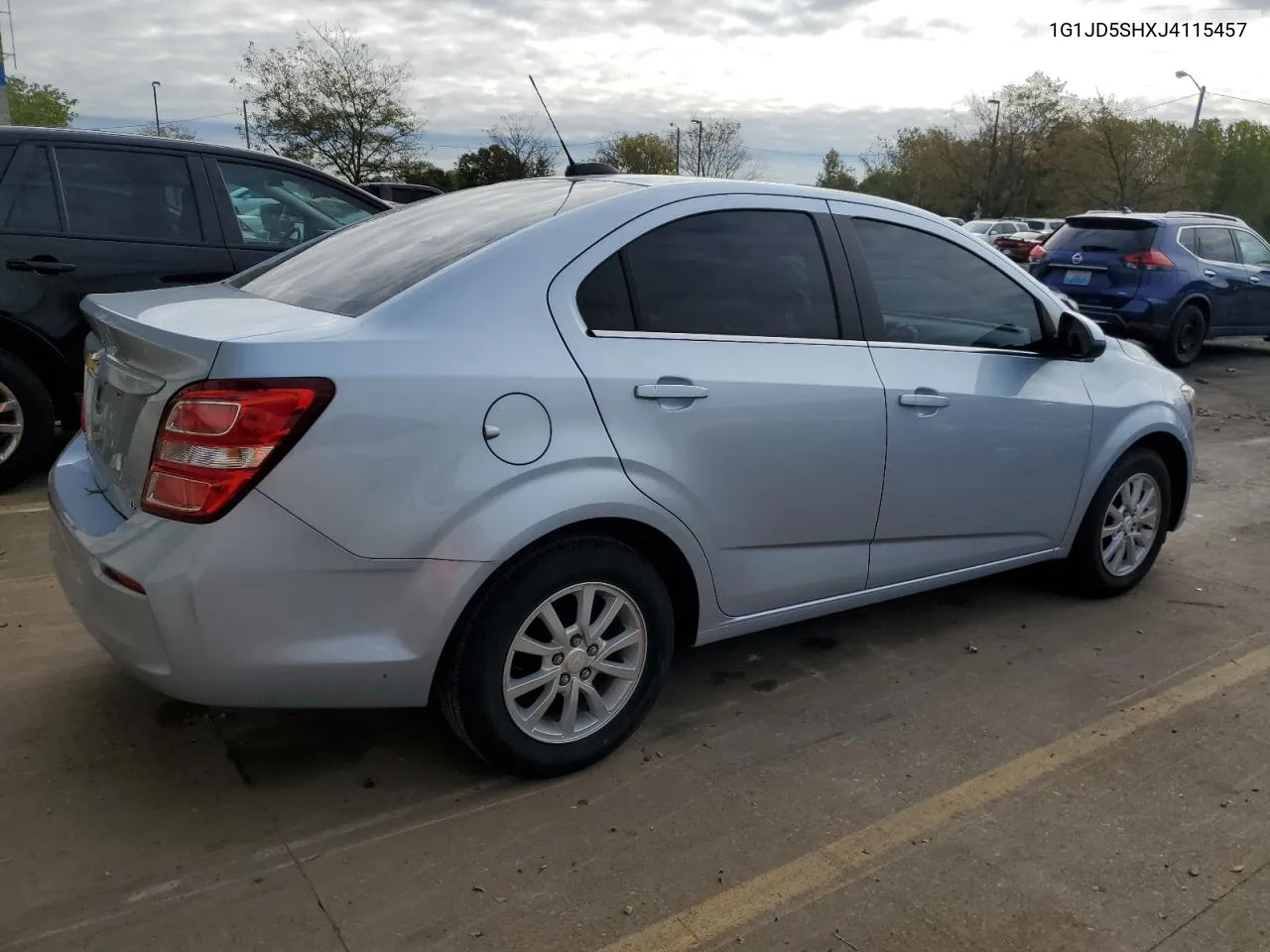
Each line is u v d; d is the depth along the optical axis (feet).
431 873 8.25
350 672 8.27
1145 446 14.76
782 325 10.57
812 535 10.86
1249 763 10.32
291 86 114.32
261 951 7.34
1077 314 13.04
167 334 8.23
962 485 12.06
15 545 15.05
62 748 9.83
